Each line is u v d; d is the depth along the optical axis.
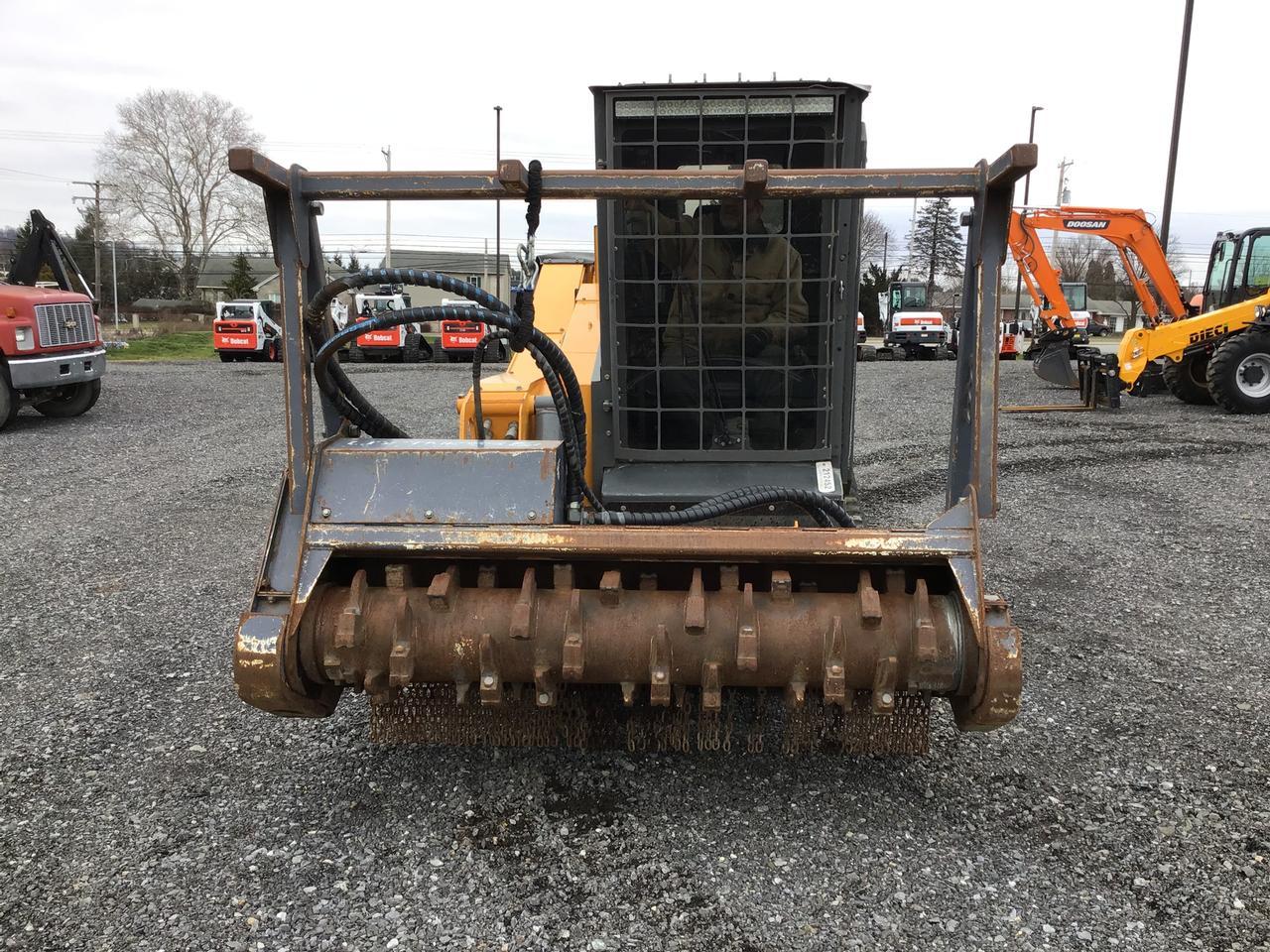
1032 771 3.25
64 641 4.53
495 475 2.79
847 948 2.38
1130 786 3.15
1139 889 2.62
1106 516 7.00
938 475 8.47
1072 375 15.30
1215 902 2.55
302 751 3.40
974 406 2.63
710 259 3.82
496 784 3.14
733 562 2.70
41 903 2.56
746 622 2.56
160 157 61.09
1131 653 4.34
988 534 6.48
